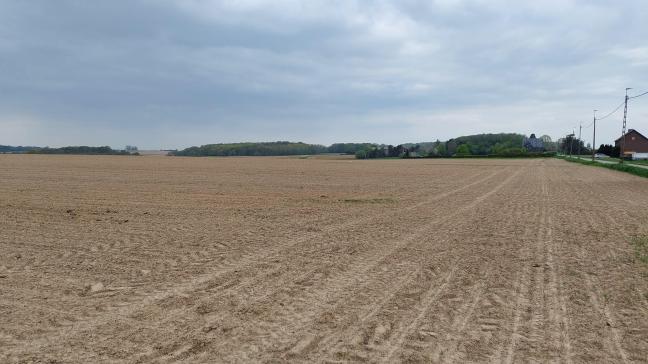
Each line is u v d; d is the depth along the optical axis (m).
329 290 6.83
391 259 8.68
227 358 4.65
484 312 5.96
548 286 7.04
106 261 8.54
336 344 4.99
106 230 11.70
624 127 49.75
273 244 10.02
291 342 5.04
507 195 21.19
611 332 5.34
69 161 62.53
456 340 5.11
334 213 14.91
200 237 10.80
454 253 9.16
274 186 25.92
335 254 9.09
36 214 14.39
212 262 8.46
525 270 7.93
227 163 65.00
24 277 7.51
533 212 15.22
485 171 46.03
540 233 11.34
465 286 7.04
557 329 5.42
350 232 11.45
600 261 8.54
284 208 16.16
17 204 16.77
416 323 5.58
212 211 15.29
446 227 12.20
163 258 8.76
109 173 36.88
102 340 5.08
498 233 11.34
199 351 4.81
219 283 7.17
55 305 6.20
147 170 42.16
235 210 15.56
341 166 58.41
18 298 6.48
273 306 6.16
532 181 31.14
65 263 8.40
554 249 9.53
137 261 8.54
